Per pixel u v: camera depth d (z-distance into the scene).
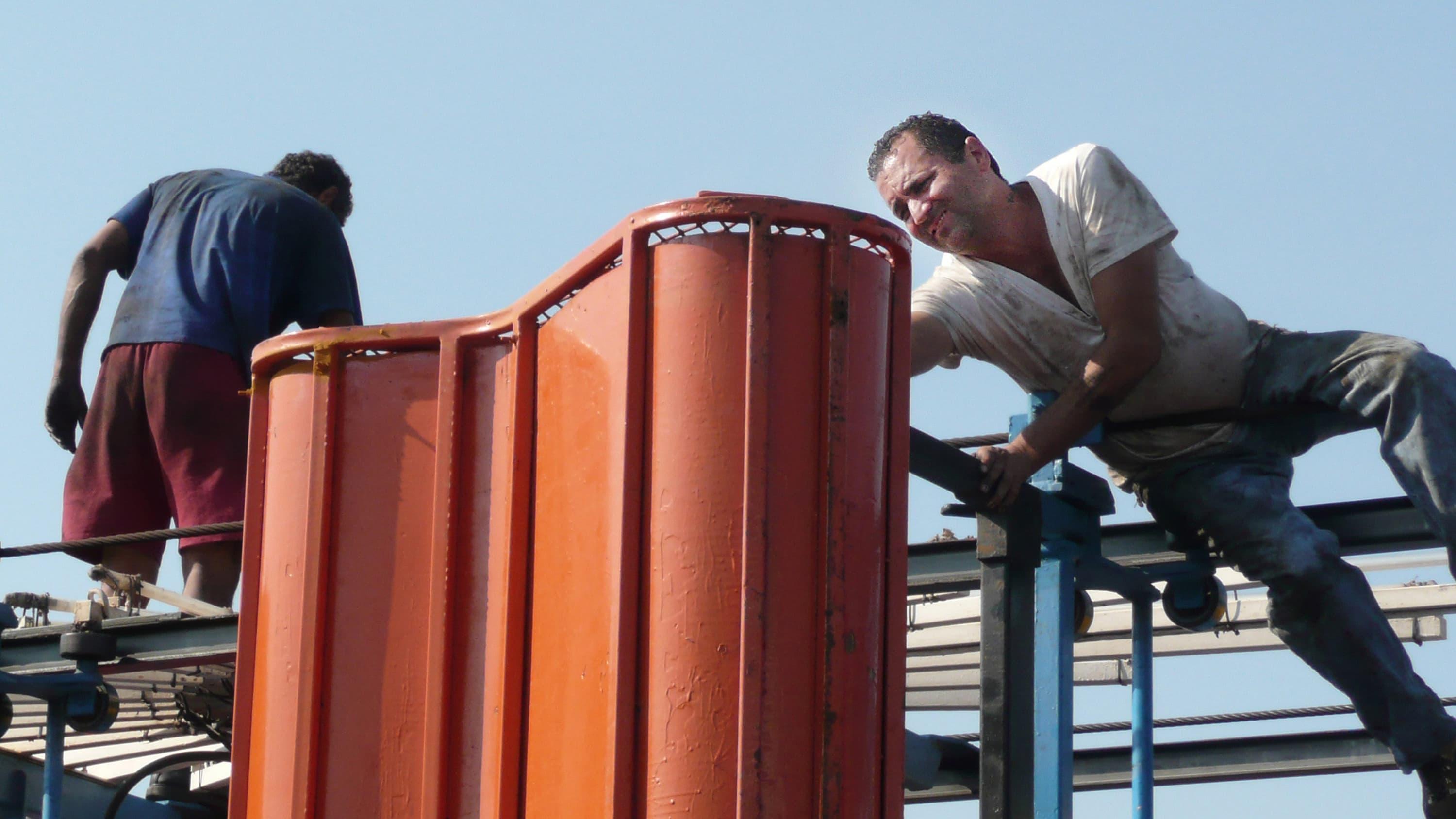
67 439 11.51
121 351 10.72
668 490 6.21
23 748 11.23
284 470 7.21
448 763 6.69
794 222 6.38
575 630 6.40
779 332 6.29
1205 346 8.80
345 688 6.91
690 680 6.04
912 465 7.70
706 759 5.97
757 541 6.09
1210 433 9.05
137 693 10.53
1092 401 8.32
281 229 10.97
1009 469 8.08
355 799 6.79
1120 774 10.77
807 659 6.07
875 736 6.17
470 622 6.80
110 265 11.35
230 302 10.72
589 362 6.61
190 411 10.51
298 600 7.02
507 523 6.73
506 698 6.56
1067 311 8.59
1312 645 8.93
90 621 9.40
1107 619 11.18
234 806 7.00
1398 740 8.91
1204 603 9.50
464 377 7.05
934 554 9.33
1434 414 8.43
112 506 10.67
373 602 6.97
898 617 6.32
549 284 6.78
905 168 8.80
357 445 7.14
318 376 7.20
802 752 5.99
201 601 10.23
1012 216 8.69
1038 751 8.34
